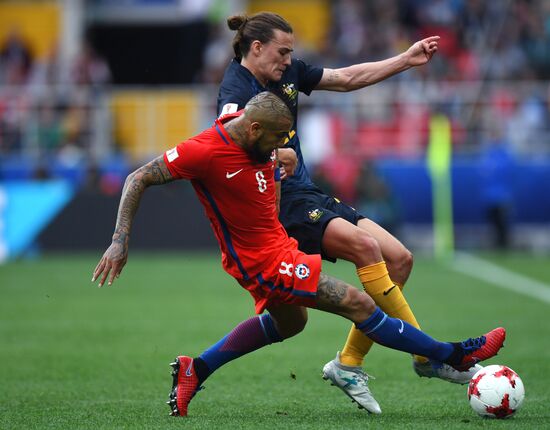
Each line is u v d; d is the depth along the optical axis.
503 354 30.39
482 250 70.44
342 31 83.25
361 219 22.30
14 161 70.62
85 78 78.00
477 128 72.31
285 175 21.23
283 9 89.62
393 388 25.06
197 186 20.06
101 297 46.12
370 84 23.25
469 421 19.95
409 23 84.81
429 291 48.03
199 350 31.69
